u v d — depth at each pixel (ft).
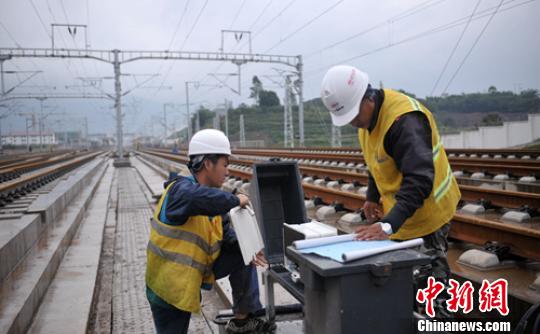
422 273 9.18
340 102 8.55
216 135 9.42
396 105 8.48
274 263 9.92
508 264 13.85
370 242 7.25
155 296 9.56
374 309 6.27
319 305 6.68
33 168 68.18
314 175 38.32
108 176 67.82
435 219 8.87
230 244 10.06
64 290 15.02
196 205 8.63
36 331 11.76
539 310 8.30
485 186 26.71
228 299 13.89
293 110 219.00
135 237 25.13
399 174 8.84
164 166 63.77
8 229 15.39
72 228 23.21
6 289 12.71
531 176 29.53
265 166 10.18
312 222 8.46
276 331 9.84
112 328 13.38
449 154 52.16
